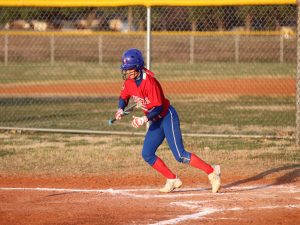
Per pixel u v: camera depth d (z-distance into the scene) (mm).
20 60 93875
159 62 92750
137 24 77750
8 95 58625
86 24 83000
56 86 66500
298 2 31359
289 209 19984
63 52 95062
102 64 88250
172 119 21453
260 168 27000
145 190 23188
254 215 19234
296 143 32219
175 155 21875
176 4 33594
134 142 33375
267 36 88625
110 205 20750
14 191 23234
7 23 76375
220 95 57062
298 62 31781
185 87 64375
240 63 87312
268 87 62750
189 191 22969
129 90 21062
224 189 23281
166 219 18781
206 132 36500
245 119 42062
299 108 32094
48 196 22312
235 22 66312
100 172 26516
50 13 76438
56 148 31797
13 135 36062
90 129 38344
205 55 92500
